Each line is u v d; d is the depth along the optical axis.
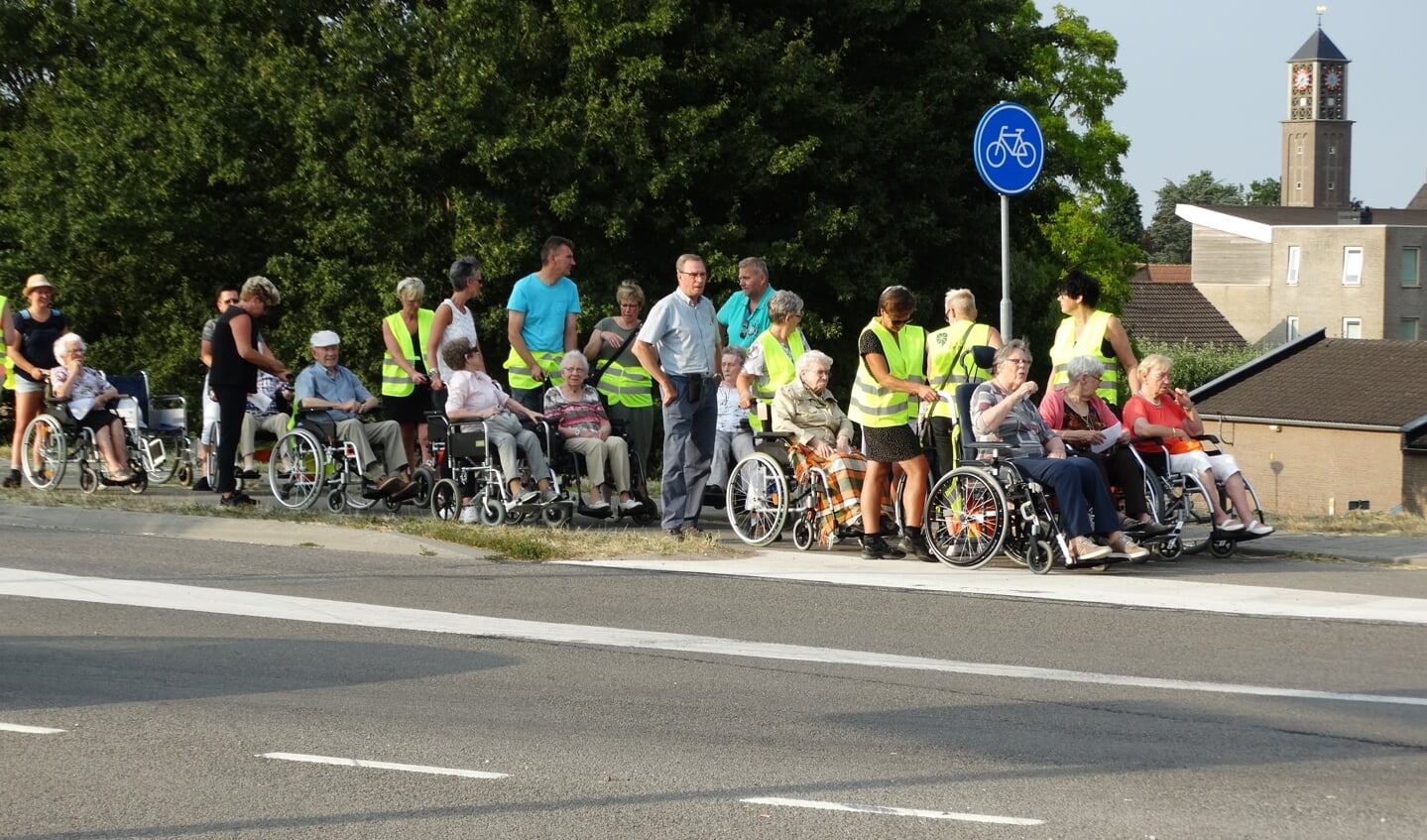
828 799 5.62
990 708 7.00
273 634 8.43
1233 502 12.02
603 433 13.45
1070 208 52.50
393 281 27.97
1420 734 6.58
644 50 28.41
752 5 30.84
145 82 31.70
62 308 32.31
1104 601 9.79
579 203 28.17
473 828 5.29
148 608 9.05
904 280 30.19
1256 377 52.47
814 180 29.75
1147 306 84.44
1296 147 152.88
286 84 28.95
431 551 11.23
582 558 11.29
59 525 12.49
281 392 14.79
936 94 31.05
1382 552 11.84
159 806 5.52
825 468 12.09
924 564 11.39
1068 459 11.05
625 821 5.37
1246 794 5.69
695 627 8.83
